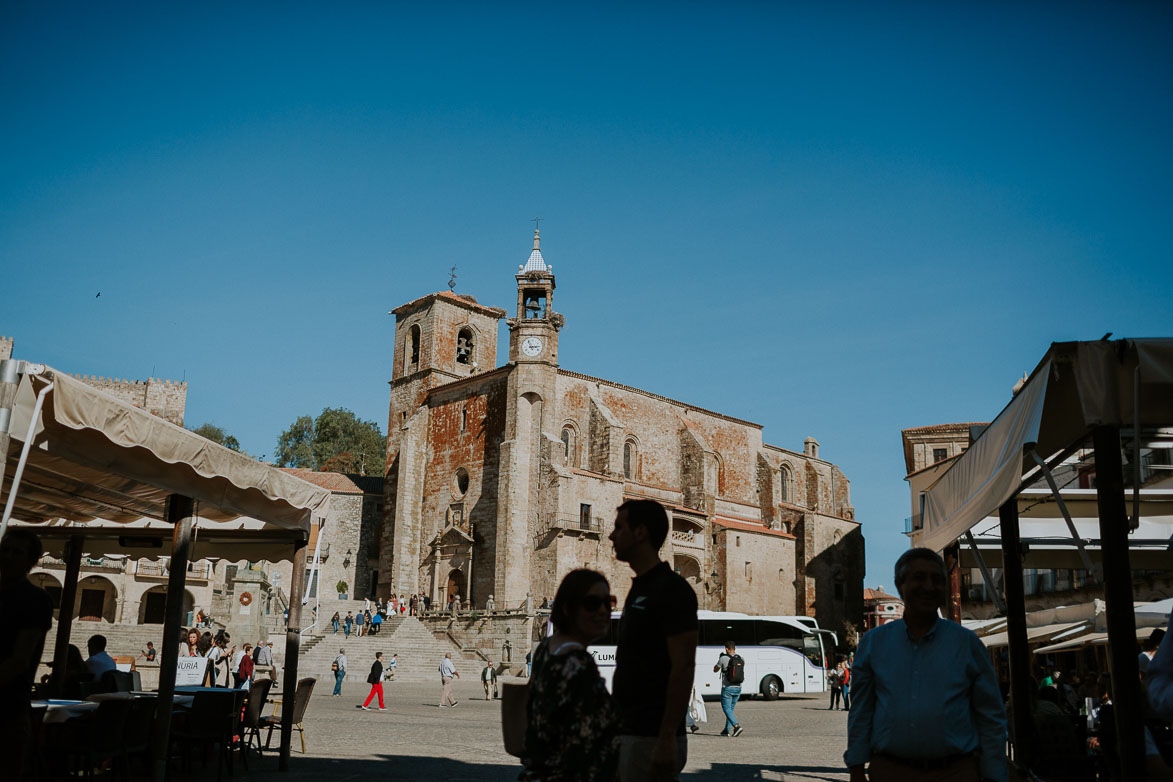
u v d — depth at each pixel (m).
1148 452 18.47
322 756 16.83
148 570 64.38
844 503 89.25
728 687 25.00
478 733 23.06
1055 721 12.82
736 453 80.06
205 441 11.73
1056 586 42.84
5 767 6.87
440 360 75.19
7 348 73.25
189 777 13.73
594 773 4.78
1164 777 7.91
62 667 15.80
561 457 63.34
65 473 12.91
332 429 123.50
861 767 6.16
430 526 69.19
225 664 28.52
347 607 66.94
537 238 68.38
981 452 11.98
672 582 6.00
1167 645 5.74
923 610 6.09
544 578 60.34
